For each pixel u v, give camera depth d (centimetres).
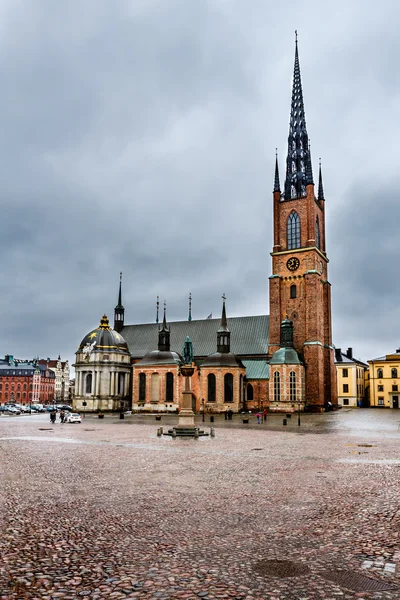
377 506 1772
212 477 2392
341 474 2477
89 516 1636
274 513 1675
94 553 1255
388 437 4641
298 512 1688
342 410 11975
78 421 7688
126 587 1032
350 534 1424
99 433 5284
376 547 1305
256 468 2688
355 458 3106
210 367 10494
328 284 11756
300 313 11062
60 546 1313
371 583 1060
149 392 10925
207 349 12088
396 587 1041
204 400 10450
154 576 1095
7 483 2230
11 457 3148
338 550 1281
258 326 11988
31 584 1047
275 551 1273
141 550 1279
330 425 6519
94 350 11706
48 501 1862
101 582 1059
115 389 11688
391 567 1156
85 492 2030
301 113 12200
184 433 4781
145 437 4741
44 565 1166
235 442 4219
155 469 2648
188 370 5012
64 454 3319
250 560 1205
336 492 2025
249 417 8694
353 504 1805
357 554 1249
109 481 2280
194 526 1512
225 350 10844
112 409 11525
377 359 14338
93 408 11481
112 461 2967
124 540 1368
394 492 2019
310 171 11488
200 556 1232
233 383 10400
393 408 13675
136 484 2205
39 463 2872
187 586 1038
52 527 1500
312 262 11025
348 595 998
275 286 11256
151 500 1880
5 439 4503
